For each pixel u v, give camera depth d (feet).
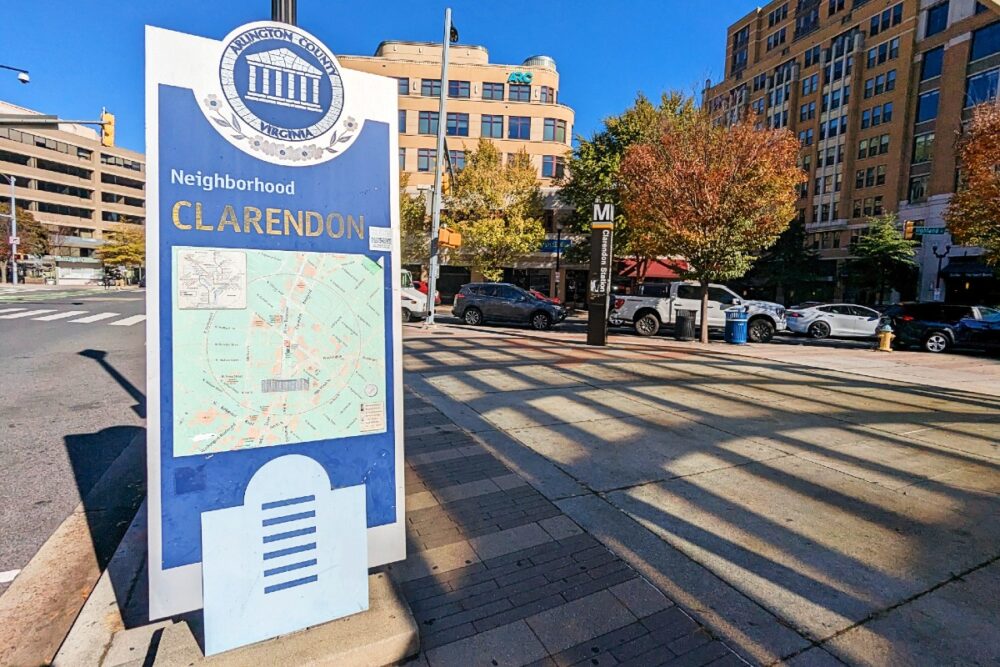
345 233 7.75
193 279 6.73
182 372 6.69
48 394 23.29
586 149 89.86
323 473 7.55
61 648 7.13
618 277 104.88
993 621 8.40
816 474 14.73
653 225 51.88
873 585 9.34
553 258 123.13
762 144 45.96
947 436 19.08
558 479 13.91
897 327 55.01
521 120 135.13
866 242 117.39
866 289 122.62
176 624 7.54
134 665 6.75
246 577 6.94
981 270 108.17
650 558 10.10
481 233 96.94
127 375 27.61
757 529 11.35
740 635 7.97
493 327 61.98
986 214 50.83
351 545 7.66
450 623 8.12
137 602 8.21
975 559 10.28
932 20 127.13
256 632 6.93
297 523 7.30
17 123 48.34
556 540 10.70
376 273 8.02
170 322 6.62
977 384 31.63
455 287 126.41
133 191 278.87
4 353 33.58
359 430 7.93
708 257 49.44
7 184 219.00
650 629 8.08
